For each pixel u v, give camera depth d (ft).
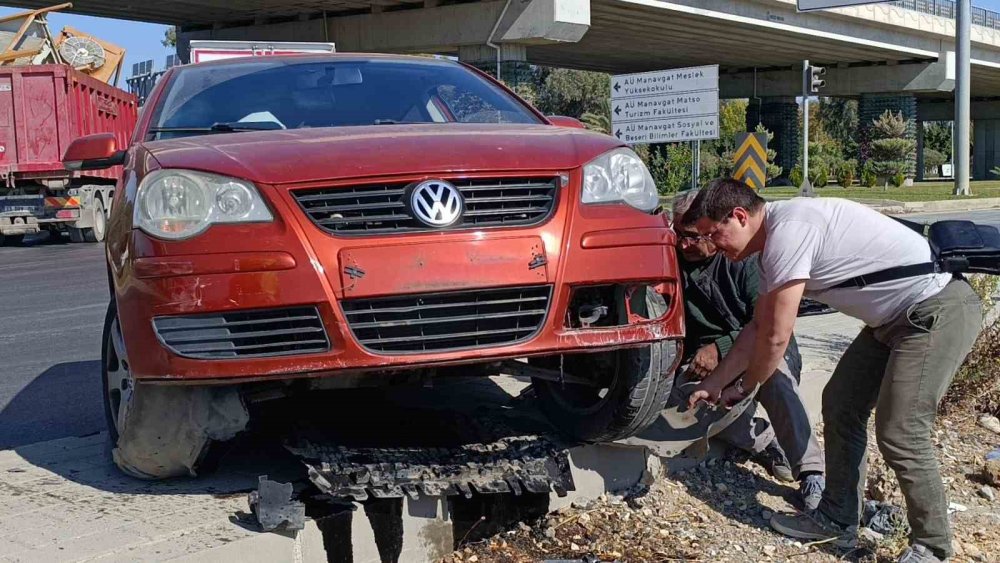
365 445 12.41
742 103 206.18
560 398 13.85
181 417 11.34
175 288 10.59
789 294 11.54
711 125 46.88
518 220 11.20
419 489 11.35
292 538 10.52
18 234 62.13
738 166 50.90
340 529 10.91
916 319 11.57
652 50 128.57
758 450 14.52
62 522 10.87
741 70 161.48
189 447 11.55
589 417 13.10
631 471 13.84
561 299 11.14
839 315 24.35
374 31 91.76
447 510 11.85
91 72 68.59
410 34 89.76
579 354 13.12
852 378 12.53
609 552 12.10
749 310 13.84
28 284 39.01
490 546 12.19
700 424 13.83
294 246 10.60
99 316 30.04
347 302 10.59
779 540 12.69
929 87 148.36
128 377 12.34
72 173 57.67
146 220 10.95
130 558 9.78
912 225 12.11
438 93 15.43
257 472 12.59
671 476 14.29
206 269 10.57
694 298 14.02
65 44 67.31
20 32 66.44
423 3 89.04
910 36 138.62
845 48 133.08
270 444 13.71
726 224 11.93
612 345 11.44
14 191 58.59
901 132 151.02
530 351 11.03
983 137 227.20
